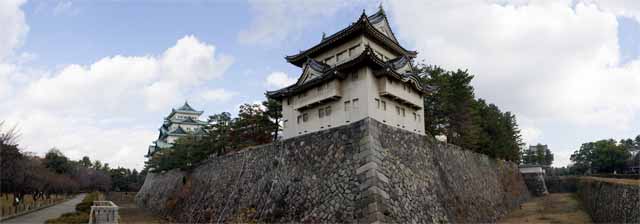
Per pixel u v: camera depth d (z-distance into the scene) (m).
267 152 31.09
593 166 76.81
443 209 25.92
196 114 110.81
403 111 32.12
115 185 106.12
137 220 42.62
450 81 43.44
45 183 54.00
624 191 25.45
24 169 39.38
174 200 46.78
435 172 28.38
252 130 47.66
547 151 105.81
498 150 48.94
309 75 34.09
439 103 42.19
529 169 55.47
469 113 43.44
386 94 29.08
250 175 31.72
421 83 33.56
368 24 32.69
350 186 22.45
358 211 21.11
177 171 53.28
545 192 53.97
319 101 31.52
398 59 33.97
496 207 35.75
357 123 24.34
